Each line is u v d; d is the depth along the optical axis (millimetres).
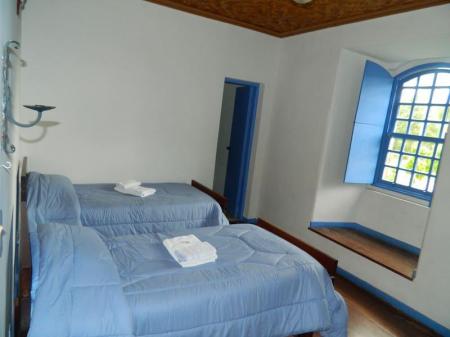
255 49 4230
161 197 3207
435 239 2617
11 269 1384
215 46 3943
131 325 1387
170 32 3639
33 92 3096
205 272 1823
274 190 4414
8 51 999
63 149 3312
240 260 2023
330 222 3939
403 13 2939
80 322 1297
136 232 2824
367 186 3975
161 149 3852
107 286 1438
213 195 3523
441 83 3416
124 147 3621
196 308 1606
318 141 3775
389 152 3828
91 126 3406
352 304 2887
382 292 3010
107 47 3342
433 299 2613
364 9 3086
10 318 1334
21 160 2762
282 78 4359
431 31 2732
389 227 3682
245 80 4262
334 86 3600
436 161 3387
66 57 3174
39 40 3037
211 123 4113
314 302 1974
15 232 1735
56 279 1365
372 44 3205
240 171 4664
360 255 3234
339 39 3555
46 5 3014
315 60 3855
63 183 2668
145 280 1662
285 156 4254
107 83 3406
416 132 3590
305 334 2141
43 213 2199
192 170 4105
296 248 2271
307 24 3750
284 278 1905
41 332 1232
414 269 2893
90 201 2816
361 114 3633
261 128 4523
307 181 3908
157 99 3711
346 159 3857
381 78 3660
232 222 4629
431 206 2648
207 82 3984
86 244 1606
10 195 1278
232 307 1704
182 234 2344
